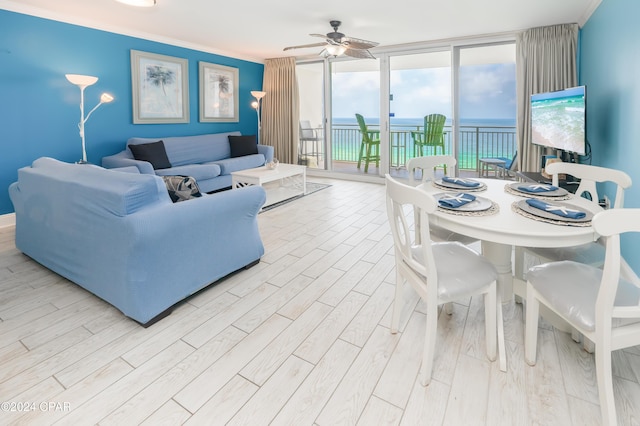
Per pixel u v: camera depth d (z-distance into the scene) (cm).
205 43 570
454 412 144
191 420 141
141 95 508
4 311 220
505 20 438
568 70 457
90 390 156
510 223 158
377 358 177
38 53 401
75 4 381
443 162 287
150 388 158
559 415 141
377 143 691
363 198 528
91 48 447
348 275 271
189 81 580
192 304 229
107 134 478
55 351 182
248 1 371
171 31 494
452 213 172
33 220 271
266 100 722
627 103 262
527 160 491
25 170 270
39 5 385
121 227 192
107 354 180
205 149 578
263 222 407
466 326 204
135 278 196
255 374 166
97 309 223
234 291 246
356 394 154
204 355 180
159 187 206
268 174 469
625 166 265
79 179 222
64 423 139
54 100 420
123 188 194
